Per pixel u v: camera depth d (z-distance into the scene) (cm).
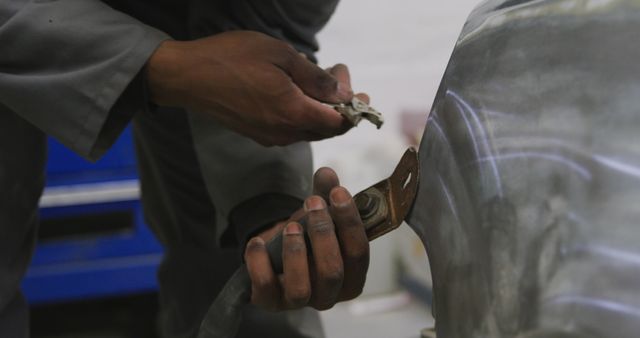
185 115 91
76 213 159
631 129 40
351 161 159
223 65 62
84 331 182
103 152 65
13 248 75
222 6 80
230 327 61
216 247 97
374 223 55
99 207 160
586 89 42
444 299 48
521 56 46
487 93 47
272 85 61
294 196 75
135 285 168
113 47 62
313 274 57
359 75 179
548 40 45
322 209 55
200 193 96
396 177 54
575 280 40
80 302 192
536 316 41
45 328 183
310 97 65
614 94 41
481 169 46
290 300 56
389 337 141
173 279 101
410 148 53
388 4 177
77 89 62
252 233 72
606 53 42
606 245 39
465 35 52
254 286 58
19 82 62
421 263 155
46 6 62
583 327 39
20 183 75
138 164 107
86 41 62
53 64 62
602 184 40
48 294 164
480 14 52
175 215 101
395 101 181
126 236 165
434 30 180
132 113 65
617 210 39
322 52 177
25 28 62
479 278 45
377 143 165
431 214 50
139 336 182
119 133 65
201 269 98
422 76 181
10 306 77
